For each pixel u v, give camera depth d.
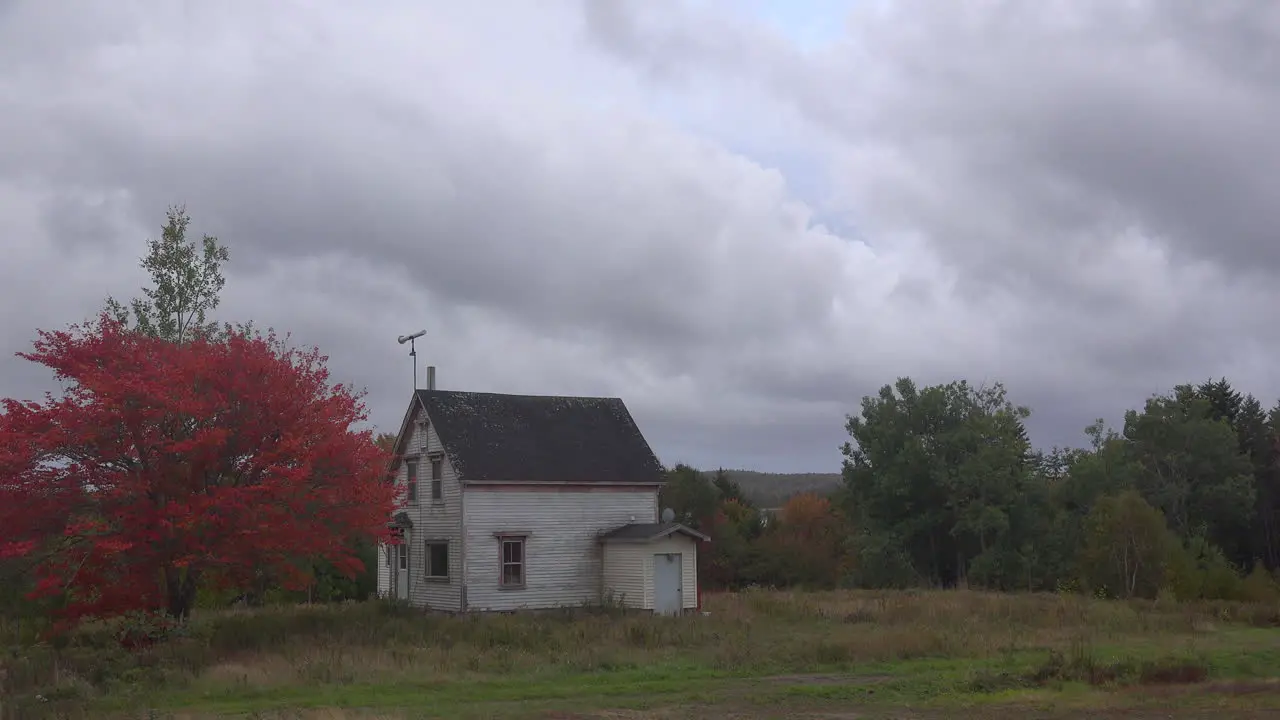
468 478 40.00
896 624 34.12
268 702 20.41
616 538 41.78
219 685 21.80
